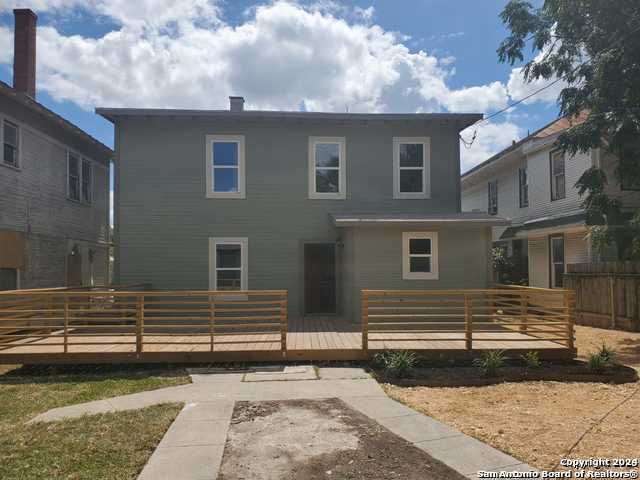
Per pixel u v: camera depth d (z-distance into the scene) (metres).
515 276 16.81
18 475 3.78
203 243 11.94
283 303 7.84
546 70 11.37
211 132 12.07
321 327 10.27
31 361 7.63
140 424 4.91
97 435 4.62
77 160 15.99
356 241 10.96
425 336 9.18
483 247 11.09
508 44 11.60
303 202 12.17
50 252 14.01
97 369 7.71
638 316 10.55
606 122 9.83
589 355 7.77
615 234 10.26
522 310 9.82
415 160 12.46
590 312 11.96
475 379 6.79
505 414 5.32
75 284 15.80
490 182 20.33
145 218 11.85
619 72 9.57
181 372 7.38
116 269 11.72
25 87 14.48
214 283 11.91
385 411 5.33
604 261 12.70
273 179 12.15
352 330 9.83
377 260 10.98
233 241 12.00
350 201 12.24
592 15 10.27
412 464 3.92
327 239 12.15
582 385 6.63
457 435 4.58
